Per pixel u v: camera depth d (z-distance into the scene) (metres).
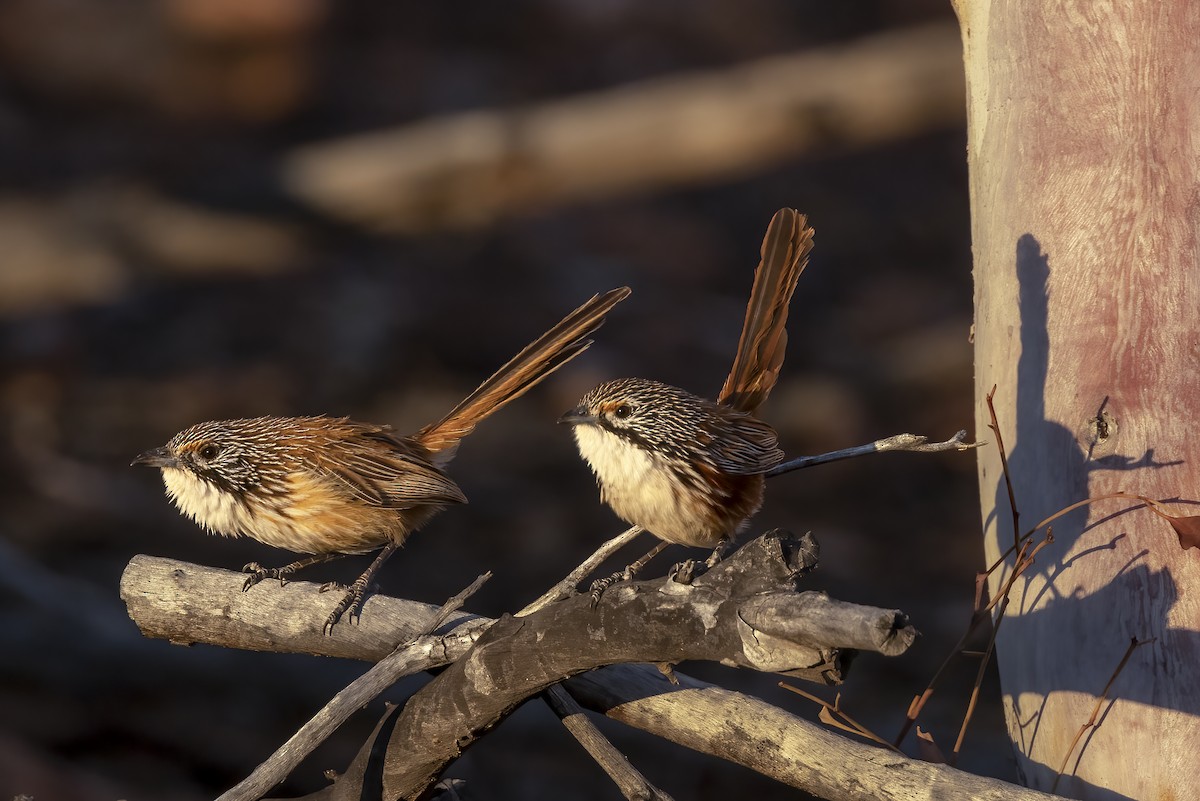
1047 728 5.59
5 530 13.49
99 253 15.98
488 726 5.53
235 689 11.01
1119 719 5.35
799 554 4.51
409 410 16.70
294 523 6.71
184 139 22.45
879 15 28.48
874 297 21.00
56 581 11.43
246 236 16.39
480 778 10.40
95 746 10.55
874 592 13.82
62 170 20.64
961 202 24.08
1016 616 5.77
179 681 10.93
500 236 20.95
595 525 14.83
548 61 26.48
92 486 14.55
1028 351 5.74
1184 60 5.63
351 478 6.68
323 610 6.16
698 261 21.17
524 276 20.17
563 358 7.08
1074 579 5.48
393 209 16.73
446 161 16.78
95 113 22.88
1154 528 5.36
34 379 16.59
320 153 16.95
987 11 6.09
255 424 6.83
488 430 16.91
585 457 6.41
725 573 4.56
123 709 10.78
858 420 17.58
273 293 19.02
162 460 6.77
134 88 23.33
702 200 22.91
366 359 17.75
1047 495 5.61
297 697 10.99
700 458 6.12
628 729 10.80
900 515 15.66
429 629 5.64
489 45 26.88
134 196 16.52
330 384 17.16
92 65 23.22
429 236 20.75
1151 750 5.29
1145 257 5.54
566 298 19.78
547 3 27.64
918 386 18.33
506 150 16.89
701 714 5.77
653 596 4.68
